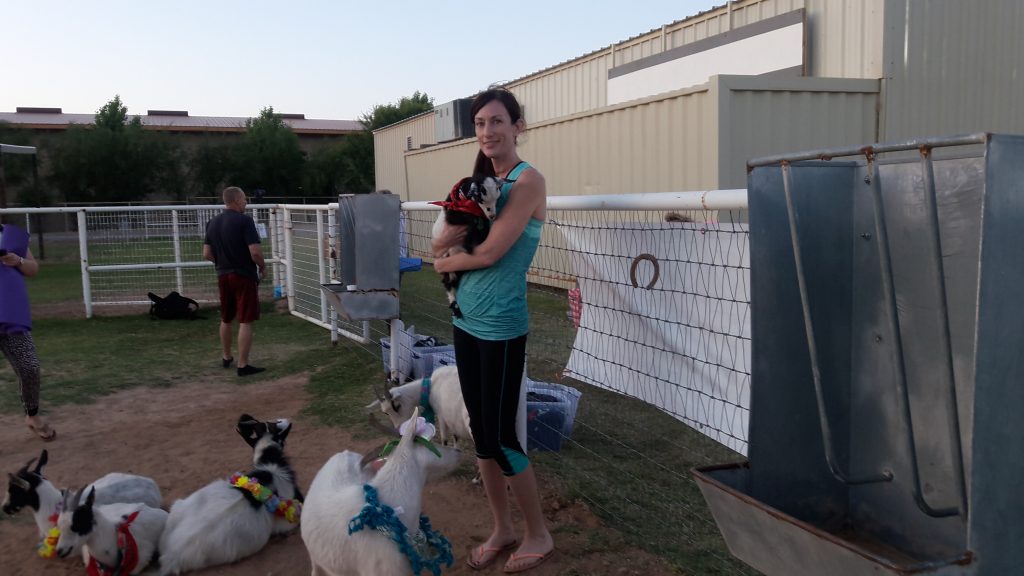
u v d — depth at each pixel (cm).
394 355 698
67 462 547
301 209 1084
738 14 1095
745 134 805
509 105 348
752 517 227
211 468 532
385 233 672
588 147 1076
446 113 1795
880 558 186
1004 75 916
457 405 495
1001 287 183
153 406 688
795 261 247
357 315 681
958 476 205
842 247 268
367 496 315
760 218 253
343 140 4412
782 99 815
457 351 361
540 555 370
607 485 469
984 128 910
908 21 853
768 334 259
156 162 3622
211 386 758
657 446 531
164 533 393
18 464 542
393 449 354
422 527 344
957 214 232
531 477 365
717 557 377
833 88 828
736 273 381
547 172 1197
